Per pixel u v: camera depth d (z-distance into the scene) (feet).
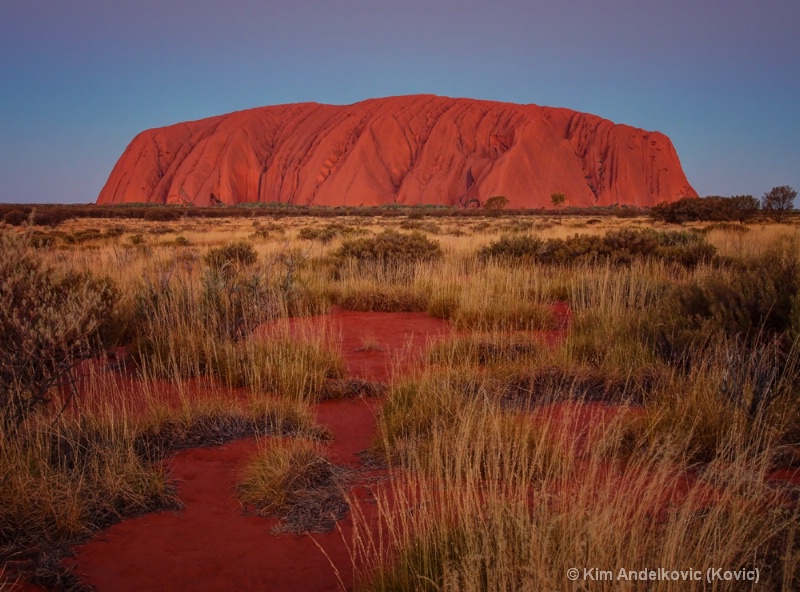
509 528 8.12
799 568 7.74
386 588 8.33
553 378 17.97
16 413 13.48
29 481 10.90
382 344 25.43
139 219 231.50
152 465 13.02
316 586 9.14
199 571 9.53
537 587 6.77
